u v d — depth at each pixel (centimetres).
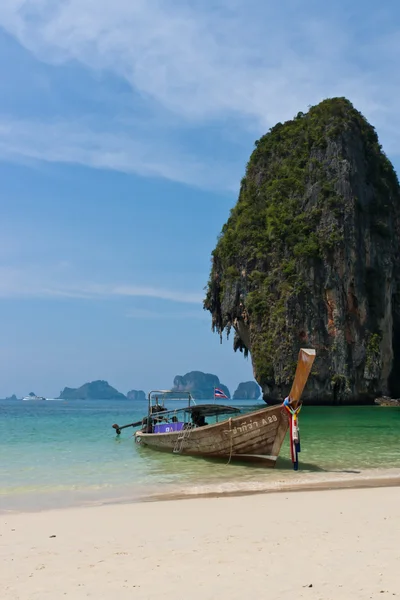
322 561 625
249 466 1703
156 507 1043
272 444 1673
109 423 4219
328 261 6775
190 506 1045
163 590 544
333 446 2203
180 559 653
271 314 6800
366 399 6812
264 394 7006
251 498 1129
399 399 6919
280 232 7069
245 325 7275
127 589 551
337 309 6656
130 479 1478
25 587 564
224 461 1809
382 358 7012
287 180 7581
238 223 7731
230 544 720
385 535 753
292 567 605
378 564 609
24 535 814
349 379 6569
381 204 7569
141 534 805
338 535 757
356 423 3531
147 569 616
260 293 6975
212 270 8238
